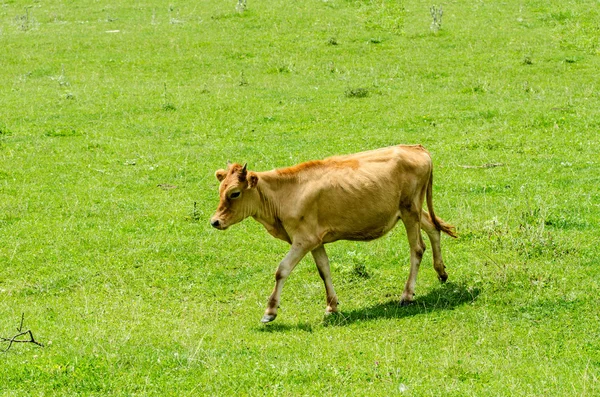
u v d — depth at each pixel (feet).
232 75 102.32
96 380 32.40
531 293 41.63
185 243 52.95
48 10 144.87
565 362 33.99
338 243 52.65
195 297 45.29
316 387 31.55
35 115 84.99
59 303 43.93
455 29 120.26
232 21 126.82
